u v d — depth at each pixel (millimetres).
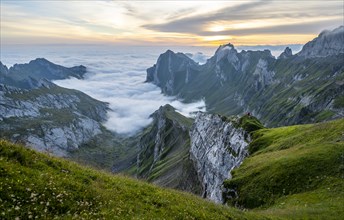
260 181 50781
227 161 100438
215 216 25984
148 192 25109
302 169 48688
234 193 53406
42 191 17609
